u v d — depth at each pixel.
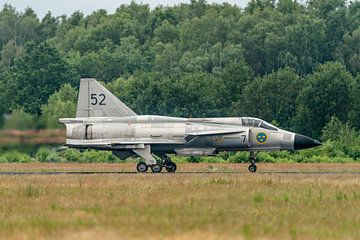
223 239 70.31
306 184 127.50
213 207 93.00
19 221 83.50
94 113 178.12
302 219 84.56
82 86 178.88
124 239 70.38
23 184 130.50
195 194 108.69
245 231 73.50
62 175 154.62
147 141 173.12
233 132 172.75
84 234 72.69
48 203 101.00
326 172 174.12
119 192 113.88
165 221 79.75
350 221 84.12
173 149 174.38
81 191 116.88
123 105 177.62
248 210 91.31
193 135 172.38
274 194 110.38
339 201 104.12
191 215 85.19
